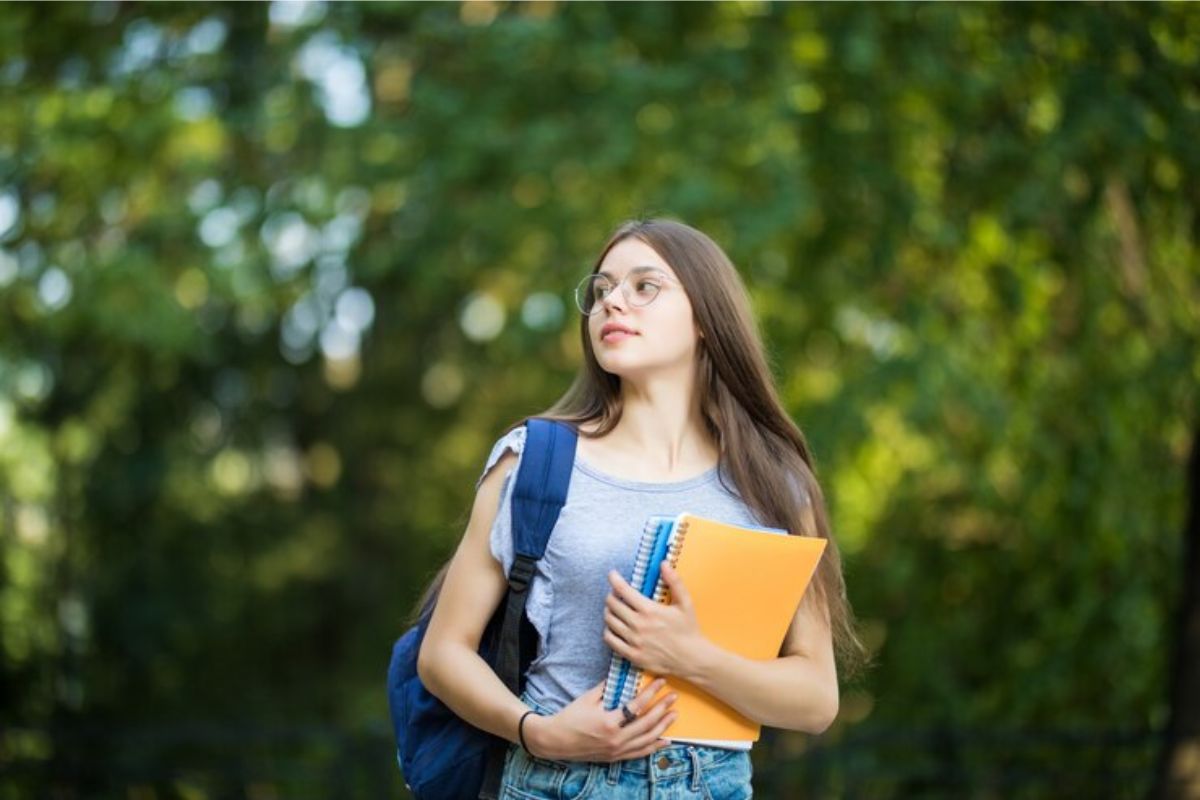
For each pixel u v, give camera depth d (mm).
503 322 8109
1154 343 6668
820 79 6602
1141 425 6953
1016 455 7273
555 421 2297
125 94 6703
